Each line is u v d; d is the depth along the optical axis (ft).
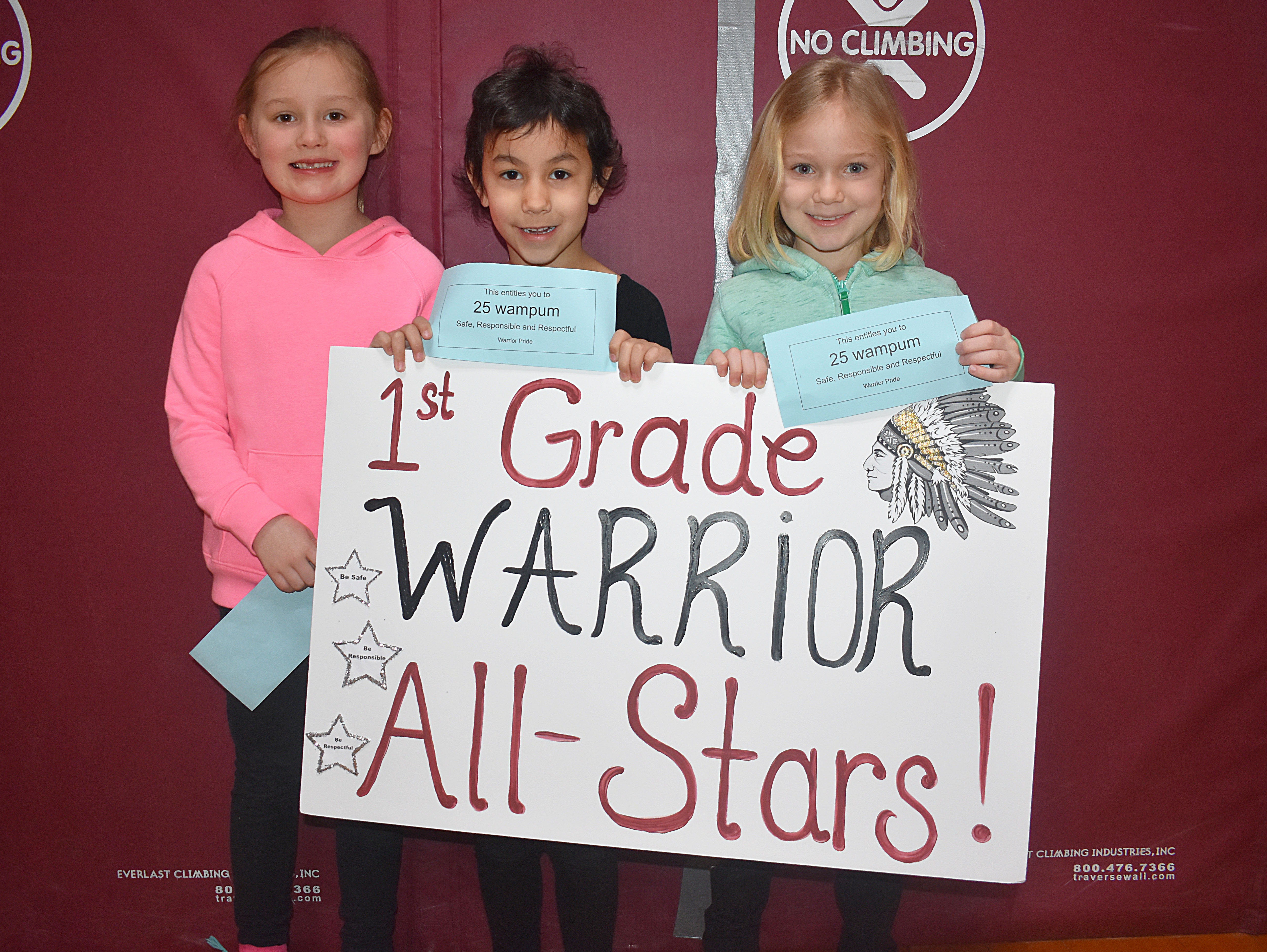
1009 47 4.48
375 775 3.57
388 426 3.58
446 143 4.49
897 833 3.44
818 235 3.92
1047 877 4.91
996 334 3.38
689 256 4.63
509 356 3.53
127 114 4.43
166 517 4.69
